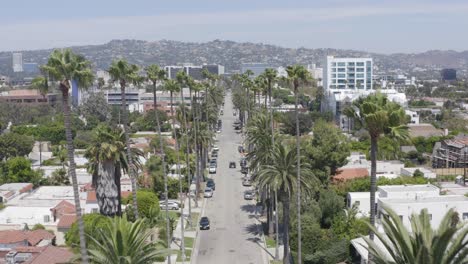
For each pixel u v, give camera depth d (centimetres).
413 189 7331
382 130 3806
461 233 2925
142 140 15912
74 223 6312
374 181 3897
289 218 6438
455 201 6481
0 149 13225
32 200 8512
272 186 5900
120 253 3675
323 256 5959
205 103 15088
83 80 3766
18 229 7250
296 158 5928
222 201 9725
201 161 11181
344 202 7488
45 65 3653
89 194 8256
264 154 7219
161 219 7225
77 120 19400
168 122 19788
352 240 5875
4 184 10031
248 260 6538
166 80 7931
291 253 6291
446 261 2900
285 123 16838
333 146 8450
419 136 14200
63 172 10694
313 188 6338
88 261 3931
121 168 6688
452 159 11338
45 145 15788
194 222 8294
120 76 5641
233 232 7794
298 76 5675
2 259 5834
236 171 12506
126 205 7756
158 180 9612
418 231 3058
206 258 6638
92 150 6356
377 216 6875
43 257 5541
